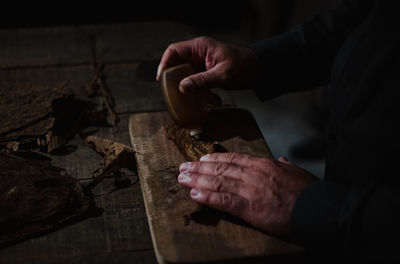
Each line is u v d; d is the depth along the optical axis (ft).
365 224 2.33
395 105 2.56
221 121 3.36
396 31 2.64
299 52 3.48
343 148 2.77
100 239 2.57
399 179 2.59
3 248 2.47
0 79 3.78
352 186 2.51
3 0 8.09
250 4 9.65
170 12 9.22
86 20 8.61
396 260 2.27
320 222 2.41
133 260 2.49
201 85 3.20
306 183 2.58
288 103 8.29
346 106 2.78
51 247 2.50
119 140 3.26
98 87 3.79
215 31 9.65
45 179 2.76
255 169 2.64
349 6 3.43
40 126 3.20
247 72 3.41
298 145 7.18
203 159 2.80
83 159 3.06
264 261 2.44
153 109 3.61
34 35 4.45
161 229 2.52
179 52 3.46
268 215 2.50
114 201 2.80
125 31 4.63
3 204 2.59
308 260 2.49
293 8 8.87
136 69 4.07
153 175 2.86
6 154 2.87
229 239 2.49
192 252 2.41
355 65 2.78
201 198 2.61
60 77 3.87
